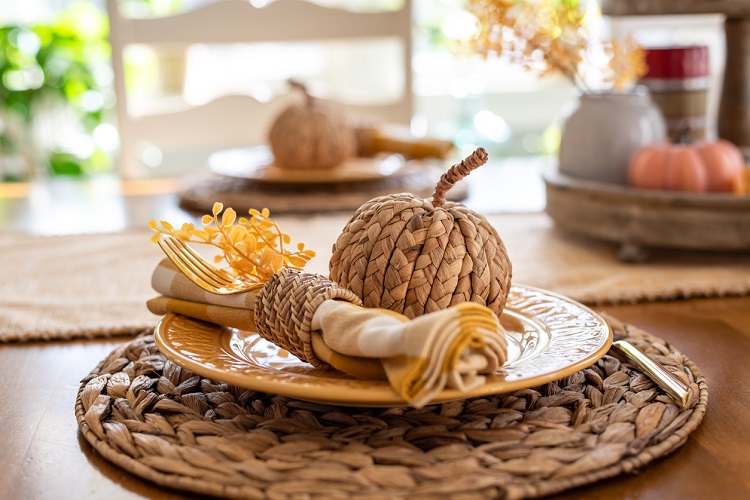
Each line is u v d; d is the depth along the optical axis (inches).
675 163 58.5
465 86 150.9
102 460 29.6
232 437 29.5
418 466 27.2
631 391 33.5
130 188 82.4
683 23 123.1
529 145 162.4
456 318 26.6
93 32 144.9
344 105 101.6
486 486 25.5
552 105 162.2
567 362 30.5
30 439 31.6
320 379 29.0
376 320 28.7
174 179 86.8
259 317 32.7
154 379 35.7
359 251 33.6
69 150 146.1
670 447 28.7
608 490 26.8
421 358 26.0
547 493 25.9
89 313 47.0
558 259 57.0
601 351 31.8
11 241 63.3
